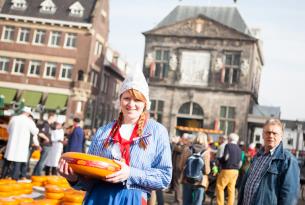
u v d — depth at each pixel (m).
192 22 37.03
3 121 18.88
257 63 40.53
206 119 35.81
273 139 4.27
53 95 39.16
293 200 4.02
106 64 43.88
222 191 9.65
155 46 37.56
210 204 11.30
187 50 36.97
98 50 42.06
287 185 4.04
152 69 37.12
